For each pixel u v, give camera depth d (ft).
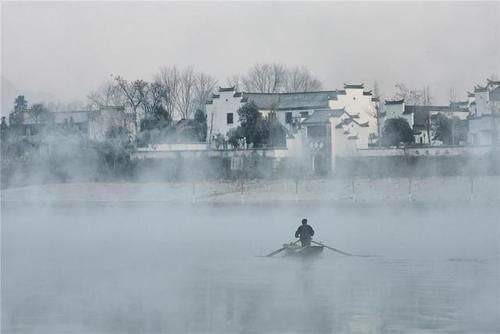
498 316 343.46
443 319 339.57
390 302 371.15
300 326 331.77
